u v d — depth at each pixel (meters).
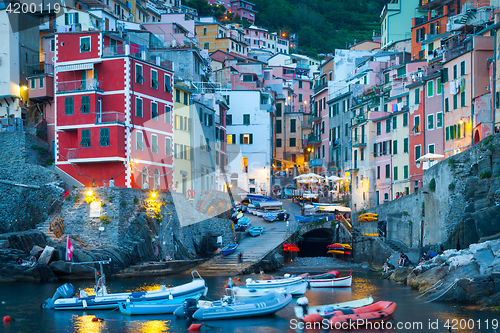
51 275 51.06
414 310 37.72
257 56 166.38
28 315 37.28
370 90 95.81
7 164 65.75
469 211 52.12
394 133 82.31
